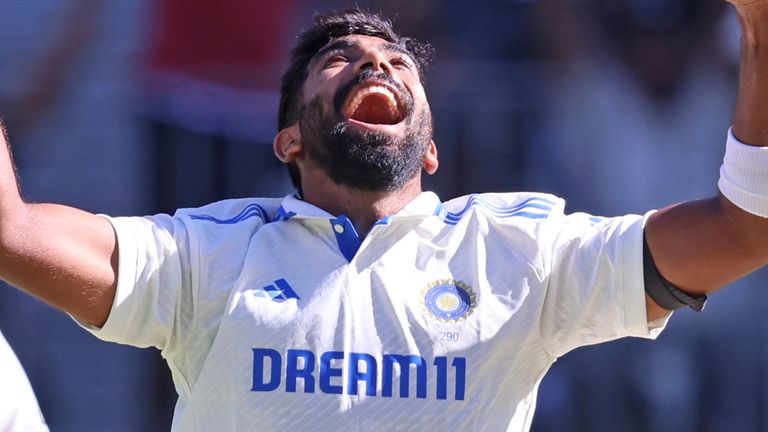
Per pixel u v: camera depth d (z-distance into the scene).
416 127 10.97
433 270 10.45
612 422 20.17
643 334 10.41
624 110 20.62
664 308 10.33
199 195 21.42
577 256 10.46
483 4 20.83
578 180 20.66
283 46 20.97
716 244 9.84
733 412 20.12
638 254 10.15
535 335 10.36
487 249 10.55
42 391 21.33
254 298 10.19
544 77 20.83
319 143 11.01
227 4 21.00
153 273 10.25
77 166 21.39
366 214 11.01
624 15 20.70
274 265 10.40
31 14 21.42
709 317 20.20
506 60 20.88
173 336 10.41
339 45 11.40
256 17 20.97
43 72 21.33
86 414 21.31
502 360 10.16
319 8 20.78
